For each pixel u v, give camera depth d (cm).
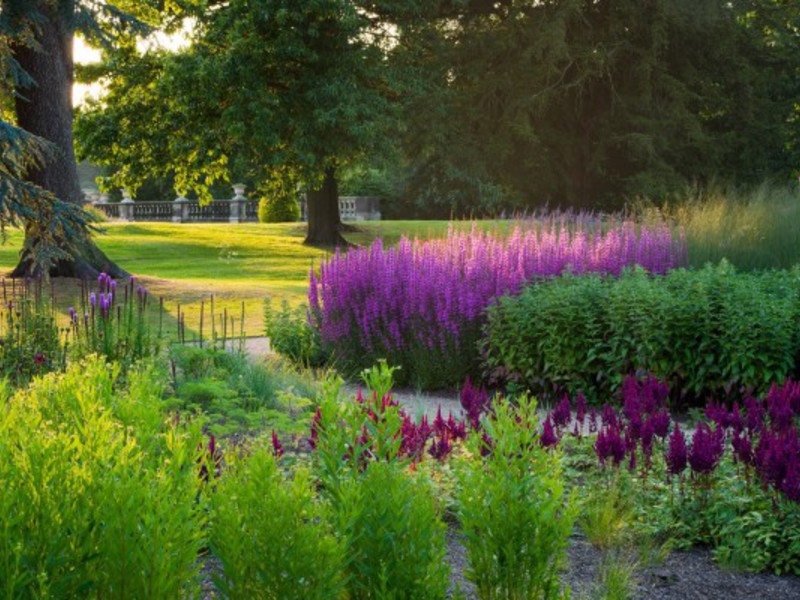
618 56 3281
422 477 322
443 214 5009
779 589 433
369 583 292
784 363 862
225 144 2986
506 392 1026
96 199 5494
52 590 251
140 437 333
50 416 364
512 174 3459
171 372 865
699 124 3234
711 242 1315
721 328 880
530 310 981
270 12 2666
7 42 1950
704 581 440
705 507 504
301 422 622
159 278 2219
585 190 3509
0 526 252
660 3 3178
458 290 1069
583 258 1157
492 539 329
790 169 3553
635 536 487
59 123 2112
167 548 263
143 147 3105
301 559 270
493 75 3247
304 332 1231
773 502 487
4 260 2611
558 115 3447
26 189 1631
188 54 2747
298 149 2744
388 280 1116
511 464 343
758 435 582
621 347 927
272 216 4553
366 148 2820
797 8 3519
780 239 1341
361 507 294
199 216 4997
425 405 954
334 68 2791
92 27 1872
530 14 3256
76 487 270
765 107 3512
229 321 1639
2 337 939
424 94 2953
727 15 3344
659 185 3141
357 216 4778
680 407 916
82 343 898
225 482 303
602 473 554
